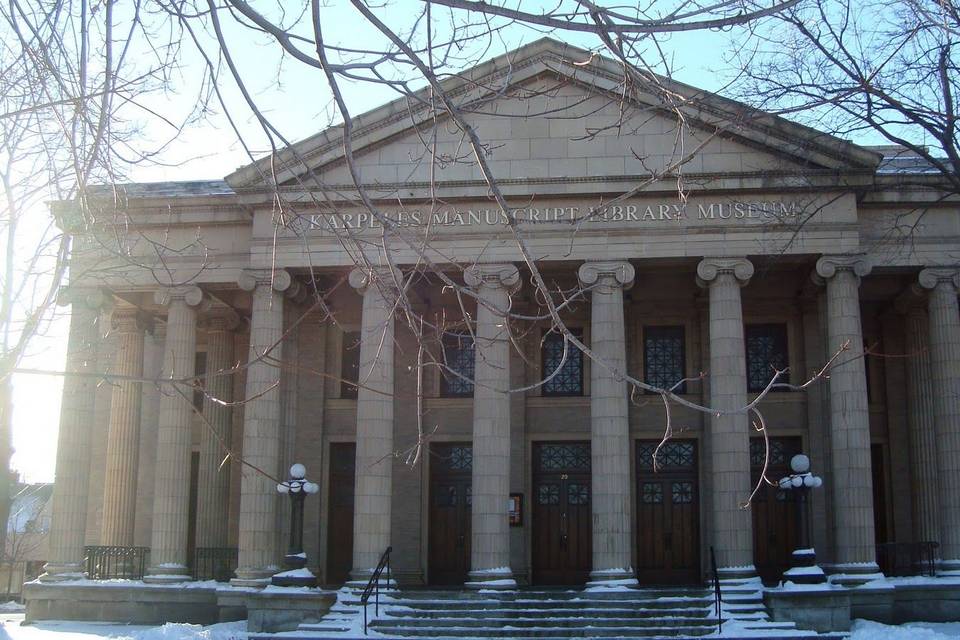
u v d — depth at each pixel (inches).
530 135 1202.0
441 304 1364.4
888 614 1081.4
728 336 1155.9
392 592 1116.5
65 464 1262.3
